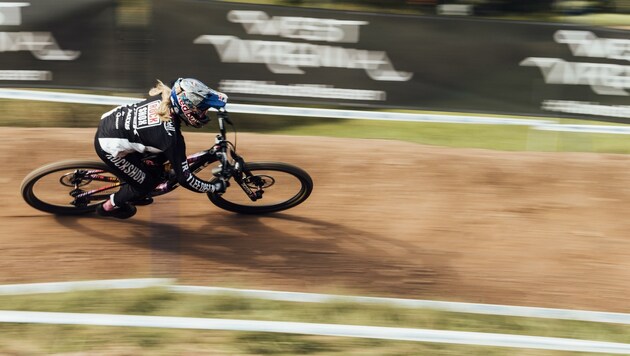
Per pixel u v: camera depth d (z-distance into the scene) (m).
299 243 5.46
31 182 5.03
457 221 5.88
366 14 6.25
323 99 6.56
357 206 5.99
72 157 6.31
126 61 6.33
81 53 6.26
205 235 5.47
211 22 6.23
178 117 4.59
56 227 5.41
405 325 4.56
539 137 7.36
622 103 6.50
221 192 5.02
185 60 6.35
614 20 6.59
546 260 5.45
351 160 6.63
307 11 6.22
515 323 4.66
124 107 4.73
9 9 6.04
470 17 6.29
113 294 4.68
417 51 6.40
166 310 4.55
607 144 7.27
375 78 6.50
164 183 5.06
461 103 6.59
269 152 6.66
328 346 4.33
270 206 5.69
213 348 4.23
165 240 5.37
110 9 6.15
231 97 6.52
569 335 4.57
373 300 4.79
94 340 4.24
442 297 4.98
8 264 4.98
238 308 4.62
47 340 4.22
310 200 6.03
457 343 4.42
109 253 5.18
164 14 6.18
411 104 6.59
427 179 6.42
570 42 6.33
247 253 5.31
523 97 6.56
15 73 6.25
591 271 5.34
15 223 5.41
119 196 5.05
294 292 4.91
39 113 7.13
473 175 6.52
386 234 5.66
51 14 6.09
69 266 5.02
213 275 5.03
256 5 6.18
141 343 4.24
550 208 6.11
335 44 6.36
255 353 4.22
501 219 5.93
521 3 6.32
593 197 6.29
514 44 6.37
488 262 5.40
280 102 6.55
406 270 5.25
